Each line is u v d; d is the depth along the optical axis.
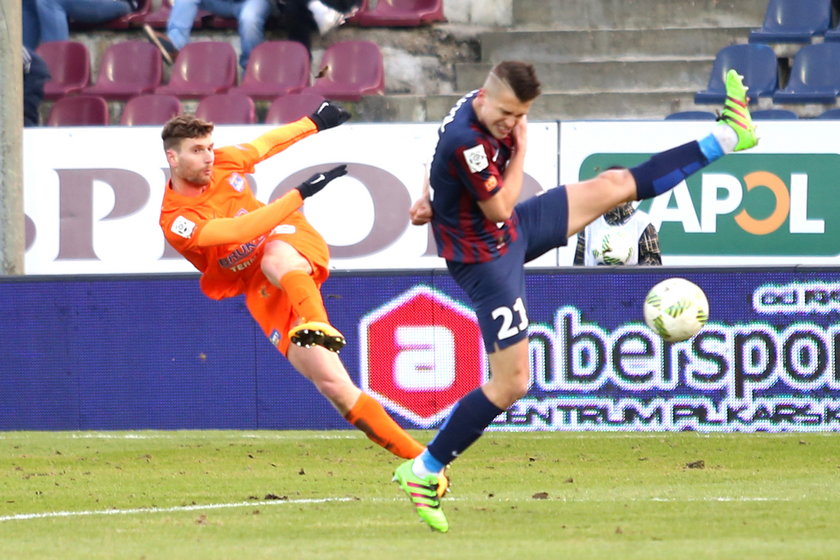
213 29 50.00
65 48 48.50
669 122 35.78
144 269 37.06
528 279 28.50
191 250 19.58
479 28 50.41
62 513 18.88
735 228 35.91
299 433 28.86
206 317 29.36
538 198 16.98
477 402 16.27
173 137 18.92
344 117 21.27
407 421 28.86
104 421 29.61
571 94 46.44
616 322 28.28
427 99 46.03
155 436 28.59
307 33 48.41
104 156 37.09
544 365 28.53
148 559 14.41
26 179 37.34
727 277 28.02
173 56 47.91
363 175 36.47
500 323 16.19
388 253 36.47
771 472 22.84
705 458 24.72
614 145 36.00
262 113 45.94
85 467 24.39
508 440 27.44
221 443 27.47
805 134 35.62
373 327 28.89
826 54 44.50
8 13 31.39
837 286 27.75
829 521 17.02
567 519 17.58
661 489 20.80
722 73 45.28
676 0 50.03
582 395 28.42
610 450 25.89
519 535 16.12
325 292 28.98
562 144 36.12
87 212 37.22
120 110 47.28
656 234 30.11
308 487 21.69
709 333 28.11
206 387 29.39
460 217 16.12
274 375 29.23
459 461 24.67
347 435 28.52
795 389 27.95
